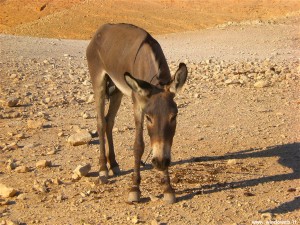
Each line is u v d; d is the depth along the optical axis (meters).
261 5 67.81
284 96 15.43
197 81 17.92
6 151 11.24
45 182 9.44
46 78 18.39
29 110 14.57
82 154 11.03
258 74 18.64
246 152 10.74
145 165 10.18
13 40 26.97
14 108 14.76
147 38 8.59
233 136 11.80
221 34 31.55
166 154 7.35
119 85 9.03
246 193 8.63
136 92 7.61
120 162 10.45
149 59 8.26
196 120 13.18
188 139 11.70
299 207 8.12
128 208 8.34
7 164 10.44
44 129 12.81
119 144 11.52
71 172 9.99
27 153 11.12
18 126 13.09
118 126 12.91
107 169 9.54
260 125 12.59
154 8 65.94
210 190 8.86
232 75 18.72
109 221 7.93
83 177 9.72
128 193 8.72
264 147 11.01
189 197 8.62
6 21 65.56
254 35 30.33
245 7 66.94
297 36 29.62
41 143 11.78
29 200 8.80
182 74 7.60
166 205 8.38
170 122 7.44
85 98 15.68
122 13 63.72
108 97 9.76
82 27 59.62
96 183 9.36
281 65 20.69
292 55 23.95
